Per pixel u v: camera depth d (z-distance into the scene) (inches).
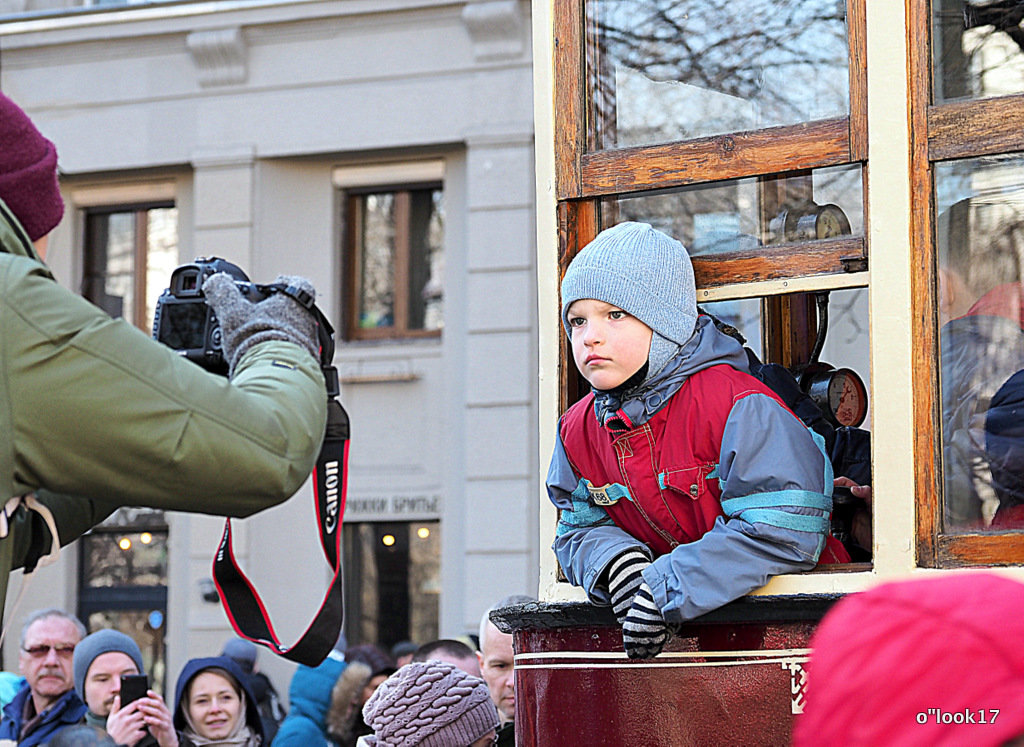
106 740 187.6
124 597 574.9
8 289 81.5
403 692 152.3
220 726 217.0
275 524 555.8
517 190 539.5
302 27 559.8
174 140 573.3
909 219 96.9
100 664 216.5
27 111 585.6
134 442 82.2
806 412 110.3
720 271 103.2
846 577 94.0
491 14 534.9
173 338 100.6
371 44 555.5
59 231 588.1
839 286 99.3
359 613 561.6
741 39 104.2
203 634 555.2
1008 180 95.8
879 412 96.0
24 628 231.8
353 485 560.7
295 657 104.7
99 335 82.7
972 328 95.8
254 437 86.0
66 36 577.3
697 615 92.2
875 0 99.2
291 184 568.7
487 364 537.0
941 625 48.1
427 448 556.4
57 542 89.6
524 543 527.5
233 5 559.5
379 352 562.9
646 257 96.9
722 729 95.0
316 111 560.4
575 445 101.8
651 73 107.6
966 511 94.1
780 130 102.3
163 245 586.9
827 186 100.7
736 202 103.9
